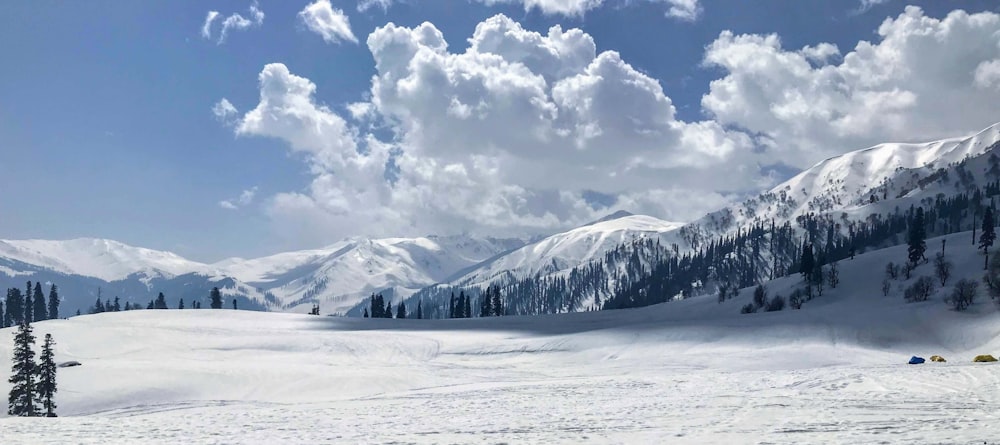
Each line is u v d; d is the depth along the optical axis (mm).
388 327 138750
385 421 23484
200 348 99688
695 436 16922
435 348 103250
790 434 16547
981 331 90125
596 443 16438
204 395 56344
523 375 66125
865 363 73000
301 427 22016
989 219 144625
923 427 16656
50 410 54750
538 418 22453
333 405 31922
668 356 80562
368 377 61656
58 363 68312
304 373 63844
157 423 23547
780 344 89625
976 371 32156
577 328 128375
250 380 60688
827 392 27156
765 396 26641
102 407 54094
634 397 29766
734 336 95500
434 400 32938
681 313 152250
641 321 140000
